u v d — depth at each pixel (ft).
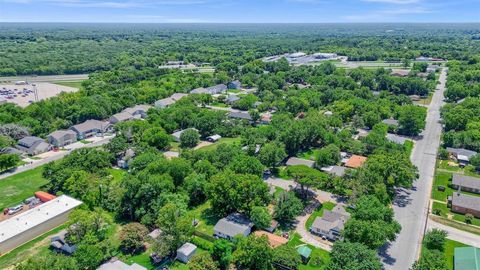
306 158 394.11
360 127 497.46
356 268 189.47
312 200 307.58
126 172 362.33
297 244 247.09
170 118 490.90
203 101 620.08
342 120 513.86
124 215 285.02
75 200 295.48
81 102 554.05
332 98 621.31
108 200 295.69
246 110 591.78
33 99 651.25
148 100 629.92
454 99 613.52
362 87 655.35
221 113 508.12
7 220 262.88
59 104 542.57
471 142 408.67
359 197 273.33
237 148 379.14
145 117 545.44
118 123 485.97
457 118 465.88
